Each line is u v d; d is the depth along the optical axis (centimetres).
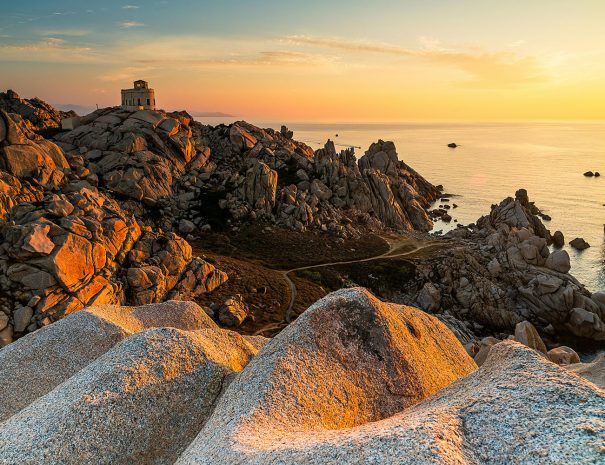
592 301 6353
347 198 10775
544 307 6400
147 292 5031
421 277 7262
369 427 1006
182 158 10825
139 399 1369
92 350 2003
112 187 9019
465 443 881
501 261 7512
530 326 3569
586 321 6056
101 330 2094
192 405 1420
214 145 12088
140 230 5794
